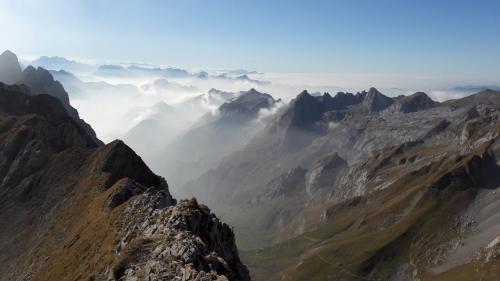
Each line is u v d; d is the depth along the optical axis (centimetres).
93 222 11562
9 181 19475
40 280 10794
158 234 7638
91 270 8394
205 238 8075
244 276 8588
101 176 15938
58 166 18962
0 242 16288
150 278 5784
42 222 16150
